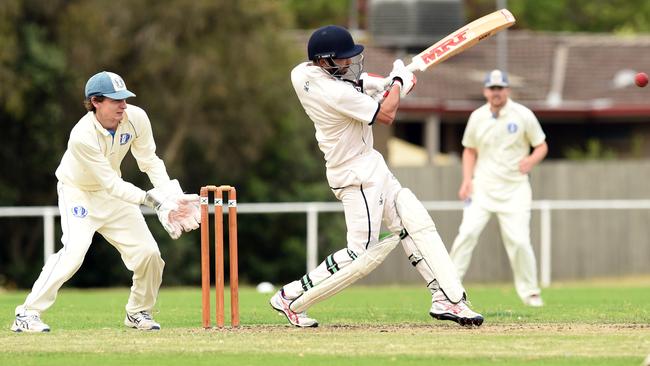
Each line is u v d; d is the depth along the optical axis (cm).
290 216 8638
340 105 2611
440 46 2744
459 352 2273
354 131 2658
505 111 3741
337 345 2388
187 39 8144
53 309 3594
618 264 7594
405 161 10344
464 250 3800
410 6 10131
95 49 7844
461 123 10081
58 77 7694
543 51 10894
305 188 8731
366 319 3048
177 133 8181
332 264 2719
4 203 7875
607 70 10500
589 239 7575
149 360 2211
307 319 2784
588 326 2766
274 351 2308
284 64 8600
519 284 3744
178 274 7912
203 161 8519
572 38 11162
